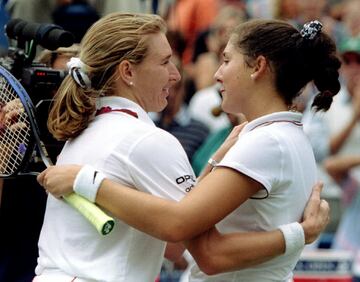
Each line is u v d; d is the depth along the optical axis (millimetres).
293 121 11727
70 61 11852
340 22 28031
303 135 11844
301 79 11672
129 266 11500
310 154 11883
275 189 11430
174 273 19406
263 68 11578
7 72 12453
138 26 11797
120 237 11531
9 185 14172
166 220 11133
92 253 11539
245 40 11656
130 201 11219
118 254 11484
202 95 22875
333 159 22781
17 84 12336
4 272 14328
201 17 27625
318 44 11641
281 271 11789
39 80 12922
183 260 19406
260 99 11695
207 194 11211
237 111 11883
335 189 22812
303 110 22578
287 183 11469
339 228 22609
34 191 14289
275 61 11570
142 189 11516
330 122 22844
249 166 11273
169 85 12180
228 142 12516
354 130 22797
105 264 11453
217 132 21047
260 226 11516
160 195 11508
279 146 11398
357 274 21953
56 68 14055
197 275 12039
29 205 14297
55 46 12836
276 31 11617
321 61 11680
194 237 11391
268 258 11492
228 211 11289
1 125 12547
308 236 11641
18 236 14336
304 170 11703
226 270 11430
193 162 21297
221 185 11234
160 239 11250
